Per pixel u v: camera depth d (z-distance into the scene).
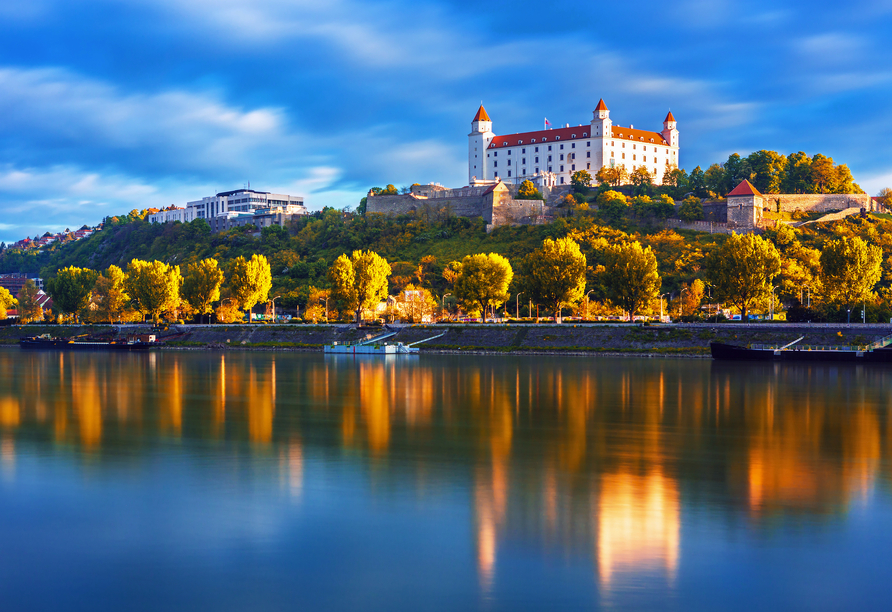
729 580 28.84
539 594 27.72
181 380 99.00
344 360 138.00
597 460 47.50
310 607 26.91
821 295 155.75
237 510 37.16
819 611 26.52
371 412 68.31
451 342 160.75
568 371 109.69
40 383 95.19
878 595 27.59
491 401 75.56
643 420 63.25
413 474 43.91
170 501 38.66
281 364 128.00
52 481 42.69
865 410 68.44
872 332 127.31
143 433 57.56
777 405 71.88
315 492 40.12
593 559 30.70
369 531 34.00
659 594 27.67
